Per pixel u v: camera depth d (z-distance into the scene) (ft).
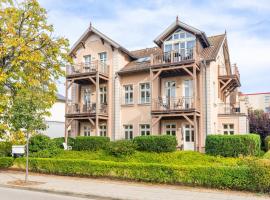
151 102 76.23
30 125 47.67
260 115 110.11
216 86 79.77
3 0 64.49
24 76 64.34
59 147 77.36
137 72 84.58
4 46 62.28
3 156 69.36
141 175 46.39
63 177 52.90
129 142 66.85
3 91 64.90
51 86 69.62
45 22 68.95
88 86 92.58
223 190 39.78
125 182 47.01
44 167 57.06
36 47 67.56
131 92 85.97
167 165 44.45
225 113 79.25
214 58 74.23
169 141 64.13
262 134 105.09
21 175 55.42
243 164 43.98
